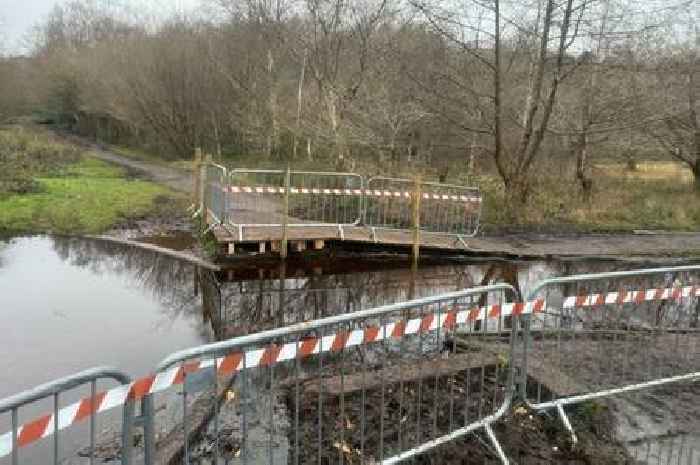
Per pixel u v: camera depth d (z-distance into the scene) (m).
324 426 4.92
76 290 10.23
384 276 11.68
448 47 19.53
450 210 15.57
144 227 15.73
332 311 9.30
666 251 14.30
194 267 11.88
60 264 12.09
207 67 35.41
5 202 17.19
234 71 32.97
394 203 15.04
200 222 14.65
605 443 4.76
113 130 48.91
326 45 22.61
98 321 8.59
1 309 9.04
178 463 4.59
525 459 4.51
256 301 9.76
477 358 5.92
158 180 26.11
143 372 6.89
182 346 7.68
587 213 17.52
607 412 5.22
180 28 39.06
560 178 20.31
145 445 3.07
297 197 16.20
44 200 17.73
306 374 6.06
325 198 15.12
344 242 12.52
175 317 8.86
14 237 14.54
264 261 12.20
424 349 6.73
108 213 16.62
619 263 13.33
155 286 10.54
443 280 11.56
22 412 5.74
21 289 10.18
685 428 5.04
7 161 25.42
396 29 21.89
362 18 21.84
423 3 16.88
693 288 5.89
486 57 18.42
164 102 37.50
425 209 15.27
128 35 48.06
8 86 46.44
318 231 12.38
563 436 4.82
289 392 5.60
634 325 7.25
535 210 17.06
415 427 4.87
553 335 6.69
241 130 32.59
